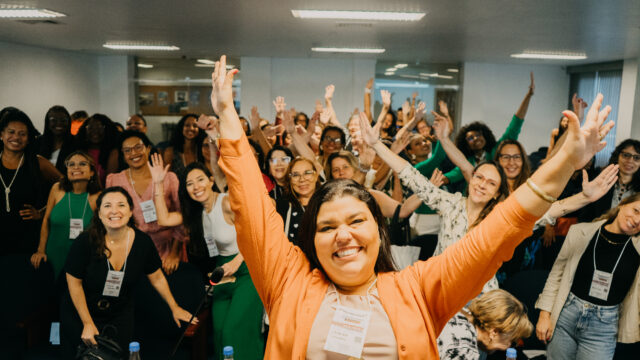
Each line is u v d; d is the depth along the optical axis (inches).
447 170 199.3
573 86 388.5
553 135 204.4
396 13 181.9
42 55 323.3
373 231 39.5
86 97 370.6
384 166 153.0
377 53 330.6
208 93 397.1
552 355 101.8
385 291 39.9
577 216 159.0
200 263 127.4
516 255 124.4
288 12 185.3
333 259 39.2
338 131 169.9
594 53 294.2
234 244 119.5
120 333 104.7
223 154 40.4
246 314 112.7
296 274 42.1
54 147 200.8
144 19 207.5
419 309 38.7
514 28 212.5
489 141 185.2
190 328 111.0
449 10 174.4
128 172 143.3
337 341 37.7
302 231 43.3
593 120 31.7
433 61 379.9
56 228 136.3
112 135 195.3
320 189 42.3
